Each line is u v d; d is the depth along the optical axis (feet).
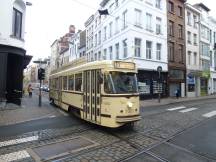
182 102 83.71
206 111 54.54
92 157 22.16
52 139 28.96
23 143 27.27
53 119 43.98
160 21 103.40
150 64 95.61
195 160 21.33
